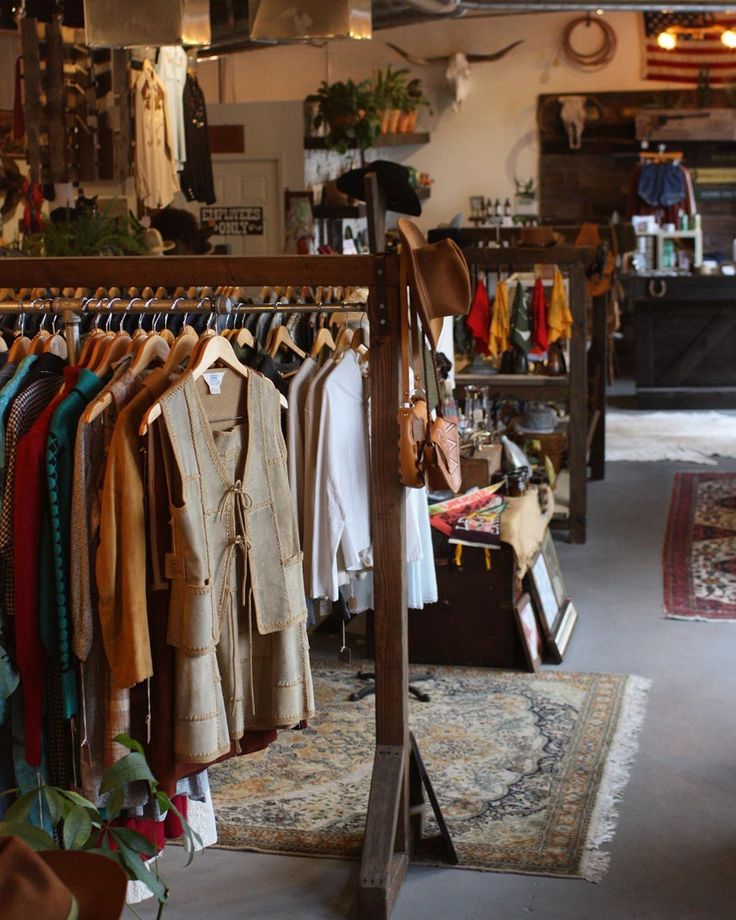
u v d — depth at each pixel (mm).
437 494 5477
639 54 14234
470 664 4957
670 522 7469
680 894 3195
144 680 2717
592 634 5375
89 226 6191
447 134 14562
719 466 9164
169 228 7980
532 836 3514
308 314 3934
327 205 10672
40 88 6898
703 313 11883
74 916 1345
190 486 2691
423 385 3133
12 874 1313
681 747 4125
